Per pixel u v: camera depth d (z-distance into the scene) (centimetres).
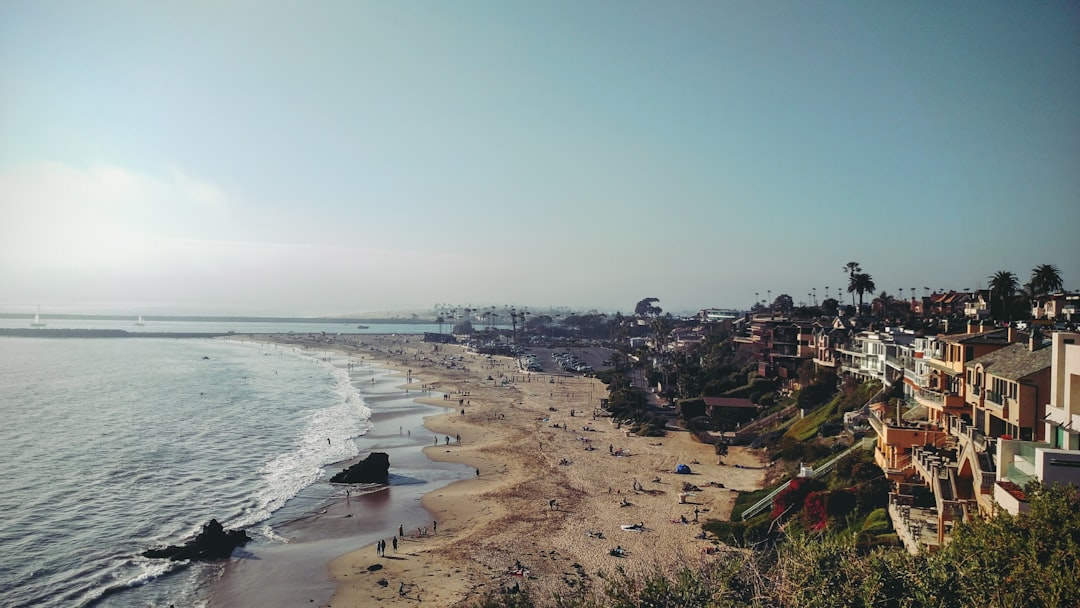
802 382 11562
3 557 5709
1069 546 2033
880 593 2083
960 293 14788
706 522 6581
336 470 9162
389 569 5609
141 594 5128
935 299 15338
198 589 5231
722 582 2381
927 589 2066
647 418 12612
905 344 8581
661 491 7856
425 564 5706
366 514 7181
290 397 17038
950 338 5466
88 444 10300
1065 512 2153
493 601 3984
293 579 5422
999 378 4122
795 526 5491
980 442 3934
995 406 4147
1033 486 2442
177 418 13025
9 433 11094
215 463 9331
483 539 6325
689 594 2378
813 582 2211
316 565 5716
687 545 5953
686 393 14412
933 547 3475
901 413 6569
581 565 5581
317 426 12762
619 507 7262
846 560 2280
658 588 2423
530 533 6462
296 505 7488
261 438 11325
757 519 6200
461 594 5047
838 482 5891
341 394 17938
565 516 6988
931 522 4116
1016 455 3027
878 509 4938
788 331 13225
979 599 2003
